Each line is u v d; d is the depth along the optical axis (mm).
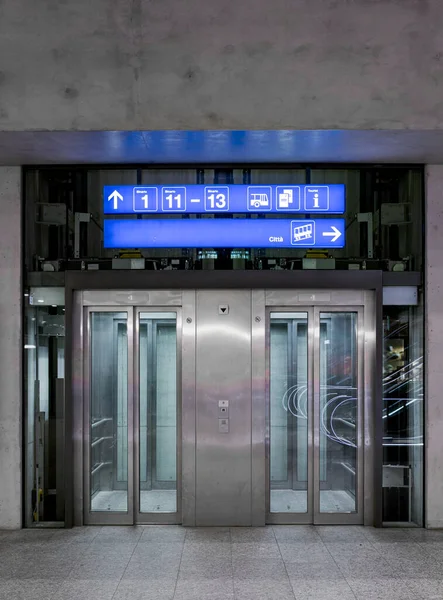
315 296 6520
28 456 6477
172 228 6504
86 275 6426
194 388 6445
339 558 5465
